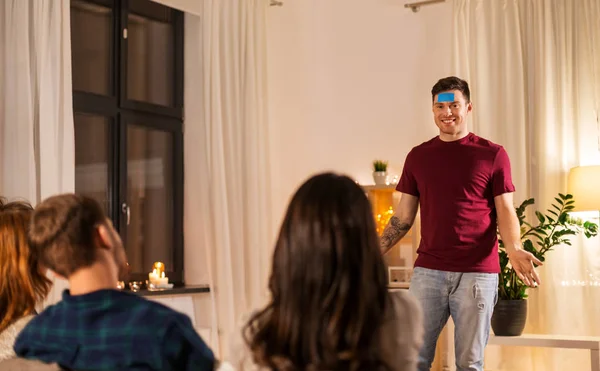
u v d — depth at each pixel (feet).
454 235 9.59
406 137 16.61
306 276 3.60
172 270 16.43
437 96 9.94
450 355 15.24
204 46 15.65
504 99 15.25
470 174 9.63
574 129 14.67
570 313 14.37
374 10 17.15
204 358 4.26
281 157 17.83
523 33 15.26
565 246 14.48
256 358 3.65
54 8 12.35
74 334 4.20
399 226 10.31
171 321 4.22
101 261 4.38
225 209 15.64
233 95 16.25
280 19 18.01
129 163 15.70
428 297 9.71
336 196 3.69
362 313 3.57
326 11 17.66
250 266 16.29
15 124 11.63
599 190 13.43
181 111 16.76
